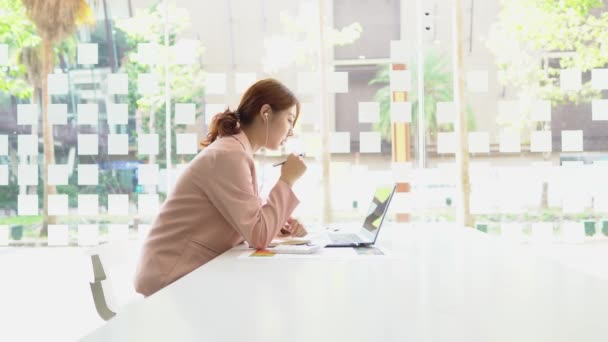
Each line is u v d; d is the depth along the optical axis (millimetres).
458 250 1243
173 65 4664
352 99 4547
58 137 4707
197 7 4727
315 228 1905
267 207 1380
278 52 4684
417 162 4547
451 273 933
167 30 4715
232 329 577
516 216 4375
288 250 1254
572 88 4410
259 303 709
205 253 1361
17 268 4281
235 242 1434
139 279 1350
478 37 4461
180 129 4629
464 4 4465
